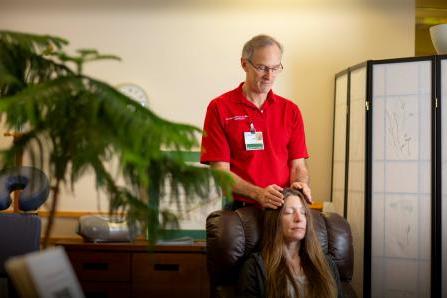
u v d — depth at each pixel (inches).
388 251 148.6
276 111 112.5
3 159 42.4
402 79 149.2
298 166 114.7
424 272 145.7
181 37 174.1
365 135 151.4
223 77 173.3
